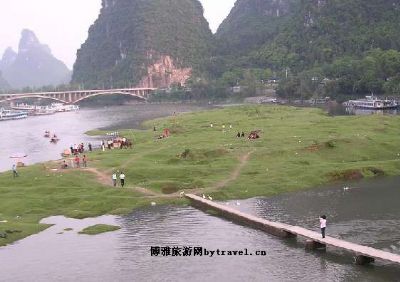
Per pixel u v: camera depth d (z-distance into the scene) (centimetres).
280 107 19475
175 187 7688
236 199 7150
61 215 6700
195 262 4881
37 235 5884
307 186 7656
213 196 7256
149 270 4738
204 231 5797
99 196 7275
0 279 4659
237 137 11400
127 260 5003
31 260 5094
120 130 18000
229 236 5603
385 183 7681
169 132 13700
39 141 16950
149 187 7656
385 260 4566
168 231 5841
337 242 4972
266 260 4875
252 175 8188
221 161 9012
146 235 5722
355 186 7588
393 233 5412
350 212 6266
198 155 9369
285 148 9600
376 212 6206
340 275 4472
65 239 5700
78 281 4566
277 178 7962
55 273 4756
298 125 12988
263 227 5762
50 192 7644
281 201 6944
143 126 18838
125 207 6869
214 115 17812
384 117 13538
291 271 4597
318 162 8969
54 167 9212
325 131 11581
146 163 9125
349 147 9731
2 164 12238
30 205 7006
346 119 13550
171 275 4609
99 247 5394
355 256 4766
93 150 12138
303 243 5325
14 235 5834
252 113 17412
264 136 11250
